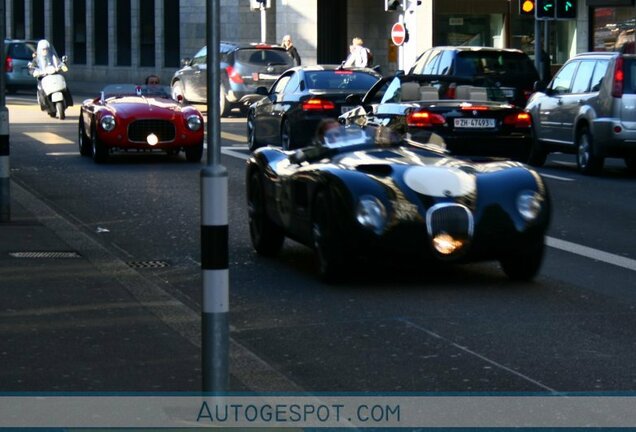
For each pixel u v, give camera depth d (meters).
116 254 17.88
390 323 13.17
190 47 72.75
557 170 30.62
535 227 14.83
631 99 28.31
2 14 20.03
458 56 36.59
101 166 30.31
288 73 34.56
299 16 66.81
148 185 26.12
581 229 20.00
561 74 31.09
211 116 9.02
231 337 12.63
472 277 15.79
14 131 40.81
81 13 83.12
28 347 11.70
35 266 16.20
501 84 36.62
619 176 29.12
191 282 15.74
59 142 37.00
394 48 60.16
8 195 20.28
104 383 10.42
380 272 16.09
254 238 17.64
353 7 68.50
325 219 15.09
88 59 82.38
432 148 16.53
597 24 59.62
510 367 11.34
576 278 15.77
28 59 66.44
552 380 10.88
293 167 16.38
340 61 68.62
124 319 13.00
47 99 46.56
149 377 10.62
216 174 9.03
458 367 11.34
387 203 14.61
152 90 33.06
